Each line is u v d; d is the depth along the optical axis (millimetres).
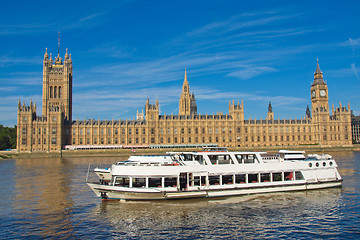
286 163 69500
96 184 61969
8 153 199000
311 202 60625
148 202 60219
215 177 64875
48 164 140000
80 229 46344
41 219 50688
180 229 46438
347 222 49125
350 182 80500
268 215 52656
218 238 43281
